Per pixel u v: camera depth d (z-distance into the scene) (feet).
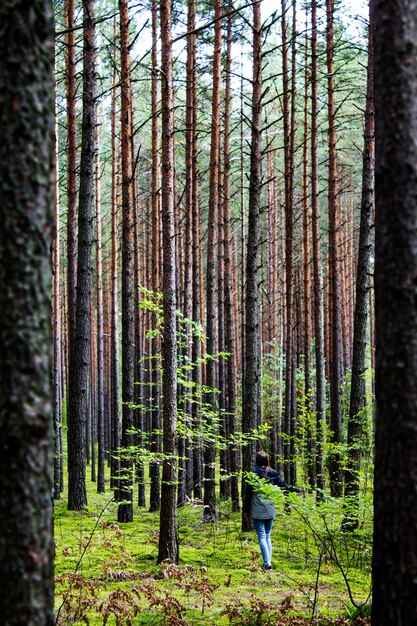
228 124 57.26
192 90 54.03
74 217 47.93
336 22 58.39
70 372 44.45
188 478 57.41
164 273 30.99
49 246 9.27
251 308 39.17
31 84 9.01
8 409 8.62
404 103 12.28
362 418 42.63
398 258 12.18
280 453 77.46
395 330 12.14
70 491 44.98
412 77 12.32
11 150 8.85
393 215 12.26
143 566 29.76
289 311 60.34
